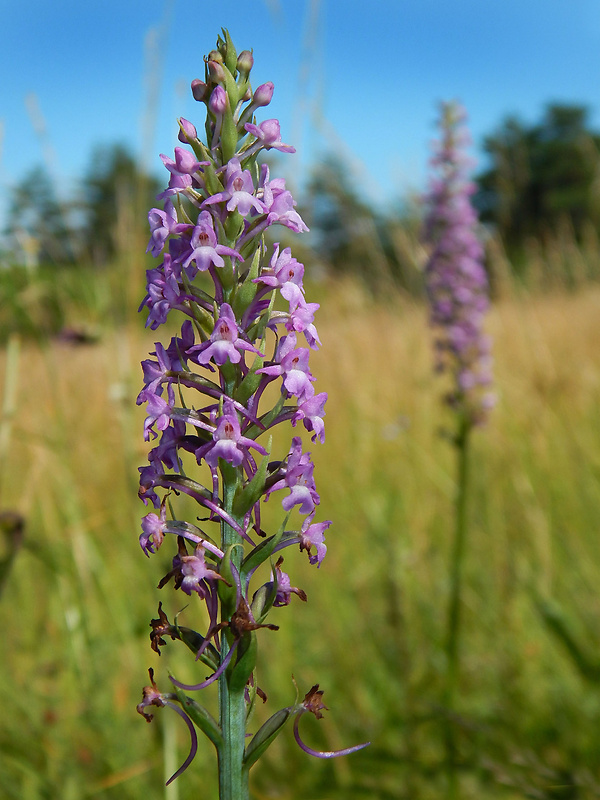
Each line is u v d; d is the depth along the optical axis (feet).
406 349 22.43
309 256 19.76
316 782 10.04
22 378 15.87
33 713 11.44
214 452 4.65
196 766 10.49
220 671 4.66
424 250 15.85
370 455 19.20
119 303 14.05
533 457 18.12
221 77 4.92
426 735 11.00
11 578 13.66
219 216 4.84
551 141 106.73
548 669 12.39
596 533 15.67
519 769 9.12
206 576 4.68
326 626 13.43
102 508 14.79
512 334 23.25
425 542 15.74
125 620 12.23
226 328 4.68
